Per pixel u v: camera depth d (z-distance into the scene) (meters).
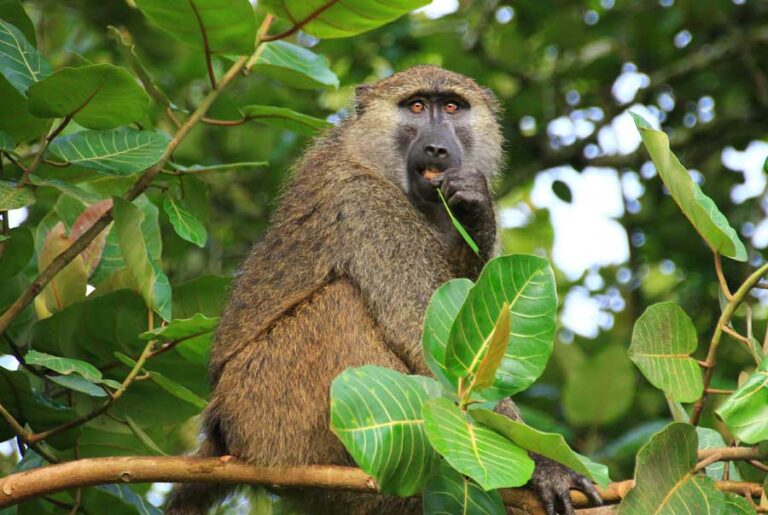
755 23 18.39
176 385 8.88
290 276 10.66
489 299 6.94
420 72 12.70
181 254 12.66
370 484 7.93
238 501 12.50
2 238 8.69
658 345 7.77
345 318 10.21
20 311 8.89
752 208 17.11
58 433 8.80
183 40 9.10
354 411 6.36
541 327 6.96
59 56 17.41
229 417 9.97
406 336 10.23
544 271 7.03
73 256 9.03
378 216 10.78
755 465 7.38
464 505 7.12
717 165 18.20
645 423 13.45
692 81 18.94
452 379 6.89
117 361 9.88
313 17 8.96
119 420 9.93
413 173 12.04
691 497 7.18
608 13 18.62
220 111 12.45
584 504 8.51
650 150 7.86
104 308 9.70
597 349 15.01
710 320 15.38
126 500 9.52
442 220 11.99
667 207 17.48
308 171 11.56
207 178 17.11
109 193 11.30
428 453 6.64
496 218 13.02
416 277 10.56
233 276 11.30
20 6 9.88
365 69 18.33
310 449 9.81
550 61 19.75
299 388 9.93
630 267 16.97
